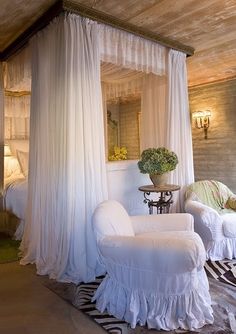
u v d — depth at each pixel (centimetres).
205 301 203
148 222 257
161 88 401
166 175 328
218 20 298
